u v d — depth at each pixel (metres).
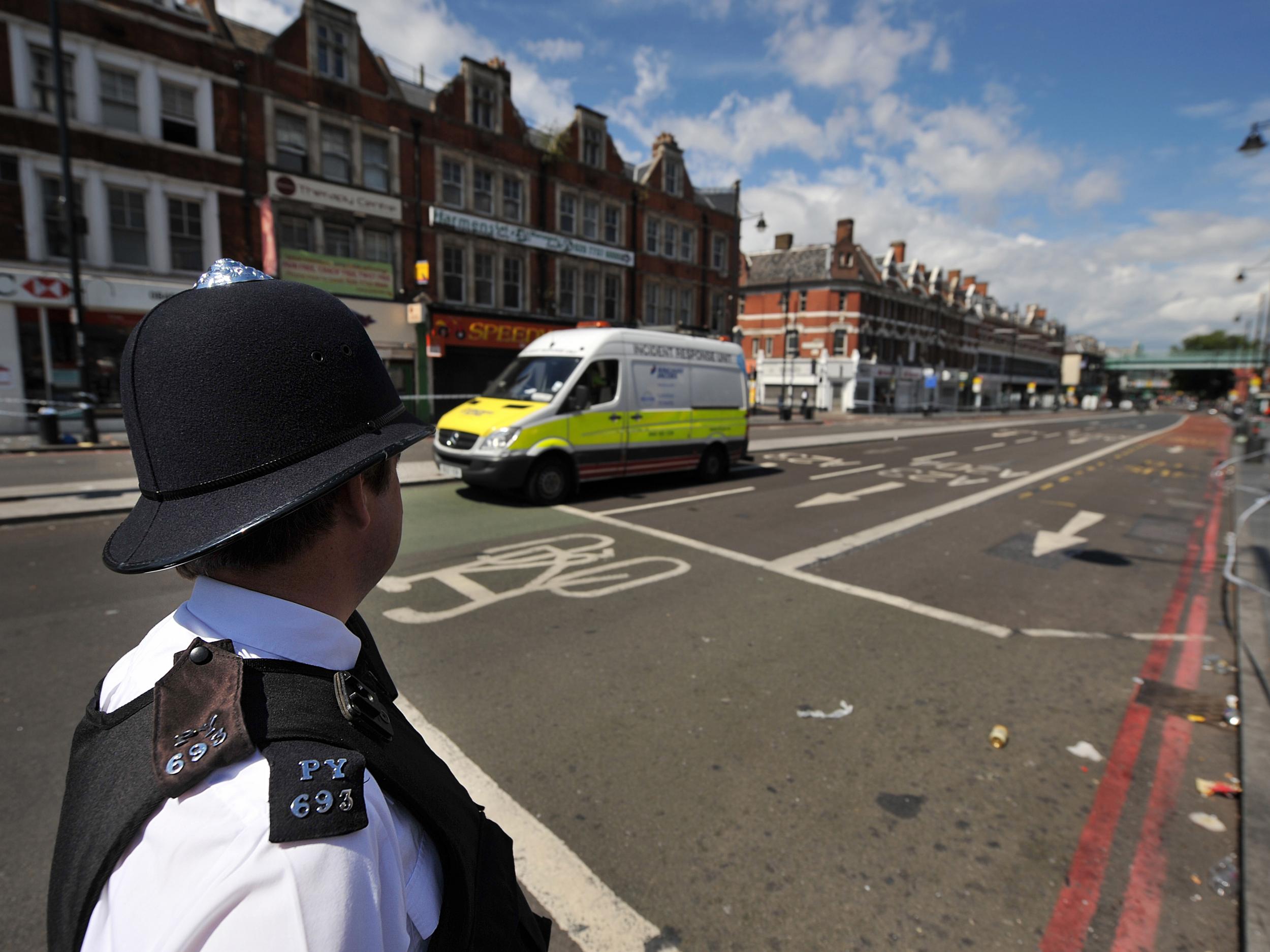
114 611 4.65
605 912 2.17
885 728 3.39
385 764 0.64
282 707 0.58
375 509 0.76
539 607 4.94
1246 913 2.17
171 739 0.54
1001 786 2.92
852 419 38.12
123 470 10.56
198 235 17.08
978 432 28.23
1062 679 4.05
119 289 15.91
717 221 31.59
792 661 4.15
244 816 0.49
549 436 8.55
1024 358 81.38
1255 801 2.75
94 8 15.16
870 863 2.42
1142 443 25.22
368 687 0.77
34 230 15.10
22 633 4.25
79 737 0.65
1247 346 102.19
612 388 9.39
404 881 0.64
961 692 3.82
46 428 13.23
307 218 18.66
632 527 7.63
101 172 15.55
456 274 22.02
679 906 2.21
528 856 2.41
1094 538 8.09
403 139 20.22
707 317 31.22
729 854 2.45
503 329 22.84
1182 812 2.77
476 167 22.16
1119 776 3.02
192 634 0.65
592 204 25.95
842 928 2.13
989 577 6.21
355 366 0.70
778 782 2.89
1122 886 2.35
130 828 0.51
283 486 0.61
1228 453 21.70
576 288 25.55
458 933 0.70
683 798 2.76
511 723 3.32
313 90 18.39
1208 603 5.68
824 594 5.50
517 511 8.30
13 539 6.46
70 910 0.54
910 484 11.89
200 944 0.45
